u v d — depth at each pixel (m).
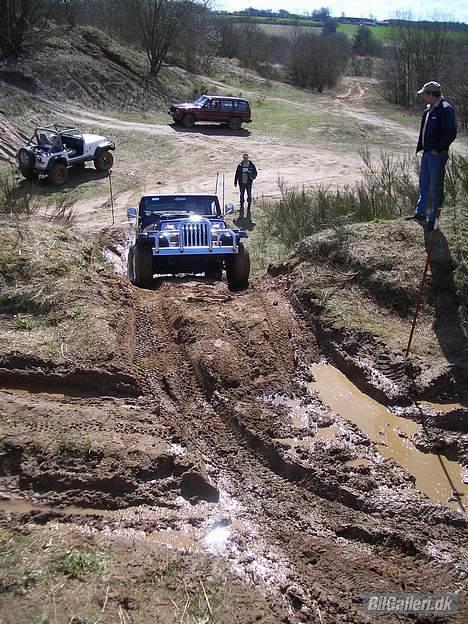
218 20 48.41
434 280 7.31
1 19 27.50
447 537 4.14
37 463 4.32
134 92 30.17
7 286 6.79
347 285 7.50
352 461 4.84
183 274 10.23
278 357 6.38
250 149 24.42
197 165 21.88
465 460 4.98
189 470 4.44
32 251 7.49
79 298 6.79
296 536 4.09
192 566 3.59
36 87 26.88
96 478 4.24
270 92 40.16
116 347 5.99
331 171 21.30
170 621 3.13
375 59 59.59
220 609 3.29
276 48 55.19
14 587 3.16
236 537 3.97
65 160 18.86
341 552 3.96
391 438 5.23
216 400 5.55
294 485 4.63
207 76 39.91
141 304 7.59
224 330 6.73
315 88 45.62
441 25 38.41
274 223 13.12
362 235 8.34
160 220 10.00
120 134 24.91
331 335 6.67
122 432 4.77
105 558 3.48
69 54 29.78
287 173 20.84
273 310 7.43
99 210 16.36
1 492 4.08
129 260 9.96
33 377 5.46
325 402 5.72
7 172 19.31
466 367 6.00
